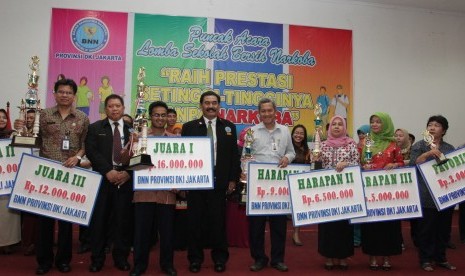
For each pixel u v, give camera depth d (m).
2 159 3.41
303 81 8.09
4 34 7.25
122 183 3.44
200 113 7.70
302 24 8.19
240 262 4.03
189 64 7.74
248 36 7.96
